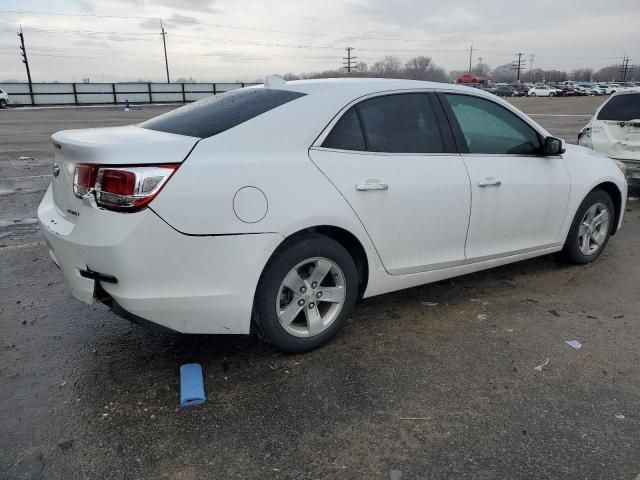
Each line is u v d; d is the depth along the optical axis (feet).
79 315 12.69
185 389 9.37
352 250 11.23
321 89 10.89
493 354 11.02
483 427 8.68
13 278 15.01
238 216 9.15
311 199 9.91
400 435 8.48
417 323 12.41
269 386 9.78
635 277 15.52
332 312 11.03
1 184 28.22
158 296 8.93
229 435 8.45
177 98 161.58
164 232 8.66
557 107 119.85
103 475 7.60
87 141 9.10
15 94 140.97
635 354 11.07
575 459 7.96
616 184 16.26
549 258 17.19
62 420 8.77
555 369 10.45
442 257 12.40
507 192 13.16
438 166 11.85
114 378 10.02
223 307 9.40
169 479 7.55
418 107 11.96
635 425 8.75
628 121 24.81
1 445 8.16
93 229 8.70
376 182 10.79
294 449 8.15
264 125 9.89
